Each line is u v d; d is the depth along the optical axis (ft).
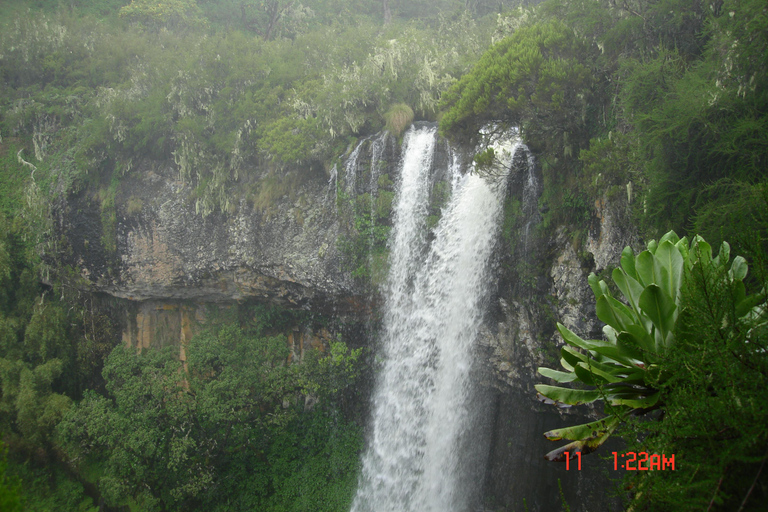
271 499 70.74
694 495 12.43
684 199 36.91
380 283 68.54
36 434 72.18
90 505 73.00
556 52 50.88
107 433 70.79
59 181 85.56
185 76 80.64
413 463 68.33
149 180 82.58
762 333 12.93
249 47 86.69
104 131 82.28
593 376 14.29
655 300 13.97
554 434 14.69
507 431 62.59
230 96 81.05
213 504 70.64
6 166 88.53
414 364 68.18
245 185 78.38
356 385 75.31
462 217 63.41
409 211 67.72
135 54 102.17
